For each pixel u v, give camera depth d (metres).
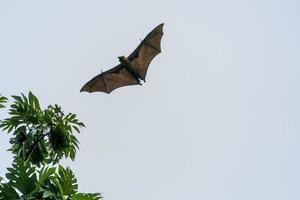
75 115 39.00
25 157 36.75
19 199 32.06
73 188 33.78
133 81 61.50
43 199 33.00
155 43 62.09
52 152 37.88
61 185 33.69
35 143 37.41
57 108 38.59
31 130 37.06
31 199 32.28
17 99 38.59
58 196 33.44
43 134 37.81
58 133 37.72
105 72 61.06
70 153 38.53
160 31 62.22
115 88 61.16
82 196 33.66
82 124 39.16
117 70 61.34
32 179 33.22
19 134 37.72
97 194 33.88
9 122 38.31
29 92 38.81
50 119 38.12
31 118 38.31
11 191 32.69
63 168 33.97
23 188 32.94
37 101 38.94
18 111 38.34
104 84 61.03
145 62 61.59
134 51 61.28
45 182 33.69
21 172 33.12
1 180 32.81
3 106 38.72
